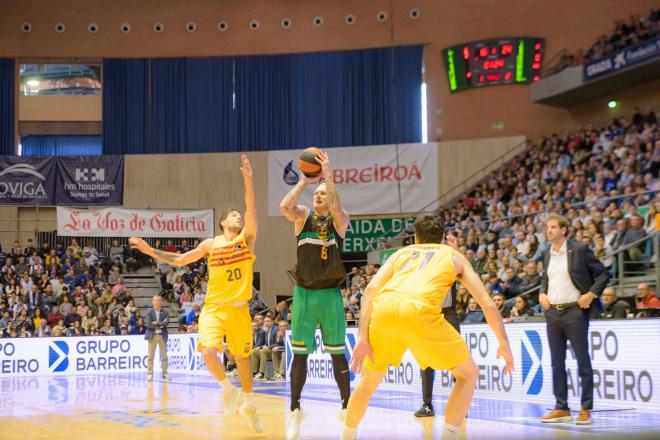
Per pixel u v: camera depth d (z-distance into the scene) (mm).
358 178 25609
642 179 17469
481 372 9828
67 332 20406
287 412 8070
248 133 26922
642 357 7605
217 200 26641
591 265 6887
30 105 27688
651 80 22031
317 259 5922
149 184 26656
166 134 27062
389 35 26719
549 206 19016
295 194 6000
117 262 24094
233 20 27453
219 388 12492
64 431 6551
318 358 13188
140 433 6266
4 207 25828
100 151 28359
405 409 8227
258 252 26250
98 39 27547
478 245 18219
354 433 4586
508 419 7066
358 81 26578
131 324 21062
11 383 14859
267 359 16297
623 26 22312
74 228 24609
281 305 17719
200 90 27172
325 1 27141
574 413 7445
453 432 4328
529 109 25328
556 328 6969
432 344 4281
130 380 15453
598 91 22953
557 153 22016
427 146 25344
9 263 23094
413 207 25234
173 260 6426
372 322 4418
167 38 27516
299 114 26781
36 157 26047
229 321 6246
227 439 5777
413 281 4395
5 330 20297
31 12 27594
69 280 22984
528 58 25375
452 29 26266
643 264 12703
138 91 27234
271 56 27094
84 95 27859
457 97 26000
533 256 15039
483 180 24594
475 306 12070
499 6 25906
